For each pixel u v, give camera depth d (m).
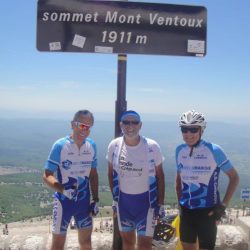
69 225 3.37
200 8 3.51
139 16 3.48
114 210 3.24
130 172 3.06
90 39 3.47
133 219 3.16
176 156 3.11
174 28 3.51
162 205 3.11
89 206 3.34
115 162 3.12
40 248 3.98
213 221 2.95
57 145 3.21
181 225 3.05
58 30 3.45
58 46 3.46
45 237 4.12
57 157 3.20
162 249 3.83
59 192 3.16
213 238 2.96
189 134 2.95
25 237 4.12
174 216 3.42
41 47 3.45
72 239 4.04
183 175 3.02
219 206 2.90
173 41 3.52
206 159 2.94
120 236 3.51
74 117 3.21
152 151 3.07
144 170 3.06
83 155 3.25
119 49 3.50
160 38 3.51
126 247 3.20
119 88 3.56
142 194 3.09
